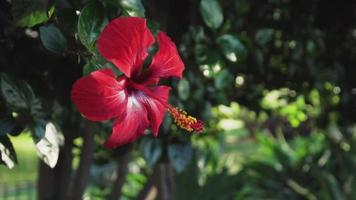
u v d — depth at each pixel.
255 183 2.91
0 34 0.77
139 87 0.69
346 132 2.00
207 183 2.52
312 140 3.07
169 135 1.05
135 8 0.72
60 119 0.99
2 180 4.71
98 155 1.35
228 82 1.05
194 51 1.01
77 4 0.78
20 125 0.76
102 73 0.64
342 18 1.40
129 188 2.44
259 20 1.33
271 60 1.42
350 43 1.47
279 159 3.04
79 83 0.64
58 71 0.88
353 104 1.51
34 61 0.88
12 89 0.73
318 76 1.42
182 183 2.44
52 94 0.89
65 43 0.74
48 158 0.73
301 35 1.36
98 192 2.29
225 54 0.99
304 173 2.99
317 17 1.39
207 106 1.07
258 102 1.50
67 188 1.27
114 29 0.65
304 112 1.67
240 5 1.16
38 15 0.70
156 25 0.81
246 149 5.02
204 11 0.94
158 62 0.71
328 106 1.63
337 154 2.91
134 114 0.69
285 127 2.88
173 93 1.01
